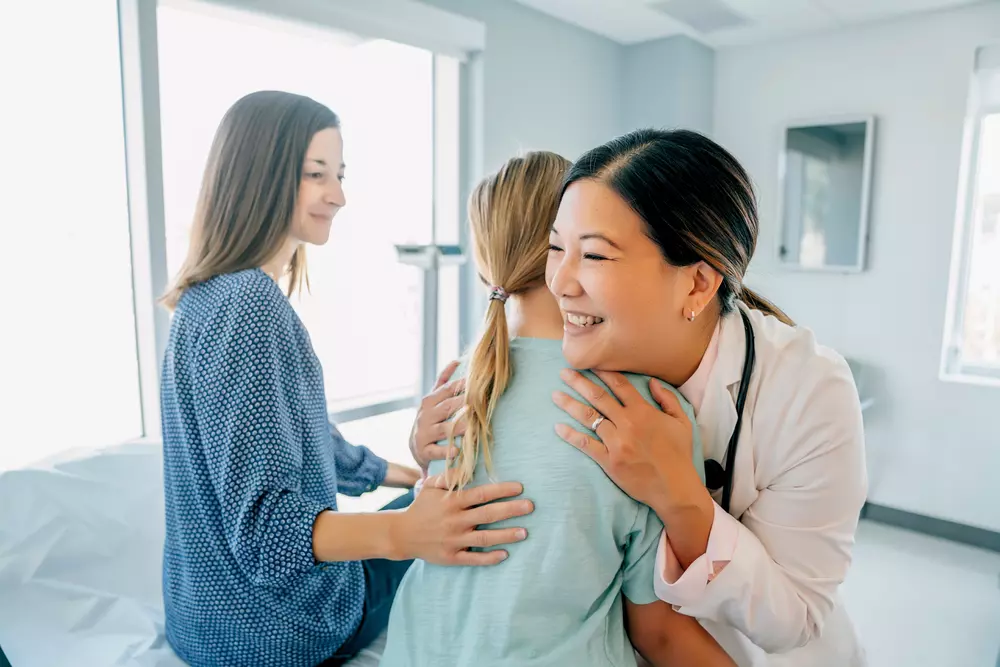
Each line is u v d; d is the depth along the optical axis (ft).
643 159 2.48
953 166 9.64
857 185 10.31
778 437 2.98
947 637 7.57
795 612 2.82
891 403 10.45
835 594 3.53
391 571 4.69
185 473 3.79
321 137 4.36
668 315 2.64
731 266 2.69
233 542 3.47
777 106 11.17
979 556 9.53
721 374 2.98
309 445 3.89
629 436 2.53
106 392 6.48
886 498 10.61
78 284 6.19
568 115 10.62
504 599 2.56
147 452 5.45
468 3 8.83
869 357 10.60
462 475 2.75
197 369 3.57
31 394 5.98
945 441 10.03
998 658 5.94
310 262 8.03
